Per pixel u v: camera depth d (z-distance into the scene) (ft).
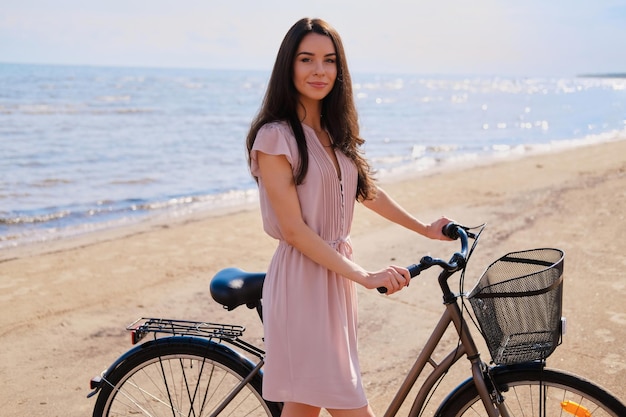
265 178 7.15
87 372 13.14
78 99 146.20
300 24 7.22
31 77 287.89
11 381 12.72
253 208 31.32
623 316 14.62
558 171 38.14
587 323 14.30
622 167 37.70
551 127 95.50
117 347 14.33
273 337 7.43
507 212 26.58
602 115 125.08
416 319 15.34
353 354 7.59
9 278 19.53
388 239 22.97
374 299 16.66
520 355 6.57
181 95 185.26
